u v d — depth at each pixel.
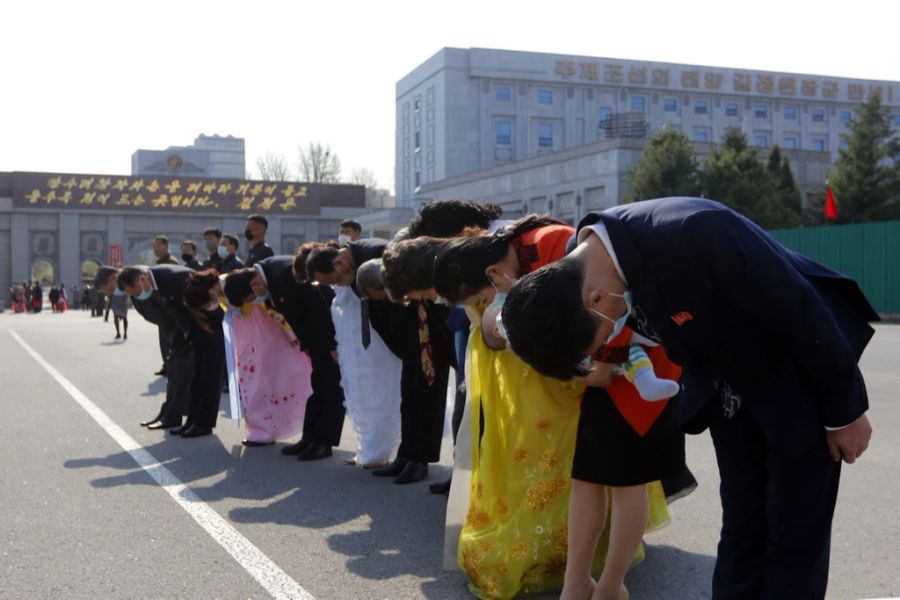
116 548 4.33
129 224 58.38
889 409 8.53
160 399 9.82
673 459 3.26
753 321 2.42
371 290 5.40
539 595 3.67
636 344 3.02
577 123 68.69
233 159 143.25
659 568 4.05
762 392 2.45
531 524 3.59
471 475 3.87
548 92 68.19
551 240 3.50
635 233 2.47
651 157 32.31
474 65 66.31
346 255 5.83
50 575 3.93
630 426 3.15
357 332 6.00
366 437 6.04
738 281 2.32
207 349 7.41
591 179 37.50
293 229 61.38
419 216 5.03
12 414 8.71
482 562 3.60
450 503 3.93
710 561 4.15
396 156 77.19
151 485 5.68
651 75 69.81
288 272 6.30
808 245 26.27
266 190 60.59
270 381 7.03
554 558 3.61
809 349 2.32
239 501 5.27
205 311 7.14
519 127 67.44
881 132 36.12
